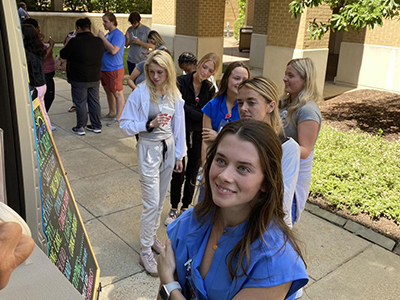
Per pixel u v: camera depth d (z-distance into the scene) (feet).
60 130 23.20
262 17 47.34
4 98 4.70
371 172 18.21
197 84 13.10
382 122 28.02
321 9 32.22
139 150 10.80
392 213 14.92
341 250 13.32
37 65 16.49
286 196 7.99
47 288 3.90
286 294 4.40
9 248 2.30
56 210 6.31
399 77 37.24
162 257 5.14
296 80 9.97
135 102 10.50
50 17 62.90
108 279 11.24
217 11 40.11
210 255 4.78
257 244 4.34
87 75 21.72
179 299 4.82
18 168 4.95
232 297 4.49
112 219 14.33
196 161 13.55
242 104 8.70
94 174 17.90
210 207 4.89
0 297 3.73
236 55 57.93
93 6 71.82
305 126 9.64
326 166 18.83
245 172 4.30
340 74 41.04
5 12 4.51
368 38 38.52
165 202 15.78
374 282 11.84
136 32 28.81
